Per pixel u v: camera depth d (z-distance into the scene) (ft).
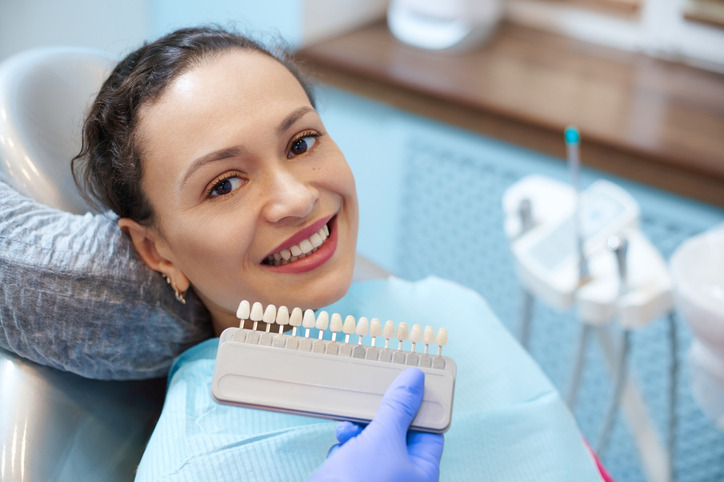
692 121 5.54
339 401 2.04
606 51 6.46
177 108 2.32
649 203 5.50
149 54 2.47
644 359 5.97
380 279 3.15
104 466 2.58
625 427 5.92
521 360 2.92
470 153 6.06
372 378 2.05
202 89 2.32
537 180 4.74
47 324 2.52
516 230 4.48
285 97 2.39
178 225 2.41
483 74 6.05
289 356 2.04
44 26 5.41
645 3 6.23
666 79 6.09
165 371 2.90
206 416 2.47
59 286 2.51
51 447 2.45
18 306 2.49
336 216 2.56
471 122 5.81
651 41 6.34
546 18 6.68
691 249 3.80
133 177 2.44
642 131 5.39
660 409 5.95
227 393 2.02
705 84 6.04
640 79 6.07
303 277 2.48
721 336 3.36
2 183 2.75
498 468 2.55
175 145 2.32
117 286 2.59
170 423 2.45
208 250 2.40
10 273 2.49
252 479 2.30
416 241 6.78
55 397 2.58
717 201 5.17
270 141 2.34
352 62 6.06
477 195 6.25
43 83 3.03
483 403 2.72
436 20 6.22
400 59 6.19
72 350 2.57
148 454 2.39
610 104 5.71
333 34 6.51
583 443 2.81
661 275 4.05
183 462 2.29
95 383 2.74
